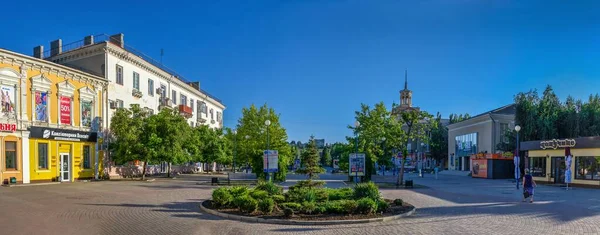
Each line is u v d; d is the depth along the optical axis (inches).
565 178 1035.3
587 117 1363.2
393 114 1138.0
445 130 2704.2
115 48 1264.8
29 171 983.6
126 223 422.3
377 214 462.3
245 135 1504.7
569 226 417.7
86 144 1166.3
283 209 462.6
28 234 361.4
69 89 1103.6
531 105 1448.1
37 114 1011.9
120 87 1301.7
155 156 1182.3
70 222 426.6
